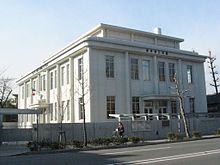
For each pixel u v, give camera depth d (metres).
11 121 57.91
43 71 47.66
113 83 35.75
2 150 21.44
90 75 33.88
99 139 23.28
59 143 21.72
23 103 58.97
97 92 34.19
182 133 30.84
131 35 42.12
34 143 21.31
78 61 36.81
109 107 34.94
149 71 39.59
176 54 41.78
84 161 13.19
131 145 23.03
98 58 34.94
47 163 12.99
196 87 44.66
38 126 25.30
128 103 36.00
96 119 33.53
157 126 32.03
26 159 15.38
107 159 13.62
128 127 29.92
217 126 38.38
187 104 42.53
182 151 15.99
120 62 36.88
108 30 40.03
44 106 44.41
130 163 11.91
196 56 44.28
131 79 37.50
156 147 19.75
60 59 40.19
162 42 45.72
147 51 38.59
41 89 48.97
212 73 52.56
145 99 37.62
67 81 39.38
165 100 39.22
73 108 37.12
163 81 40.75
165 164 11.26
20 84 61.31
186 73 43.75
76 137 26.98
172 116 35.66
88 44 33.94
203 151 15.53
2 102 59.59
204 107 45.12
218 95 53.59
